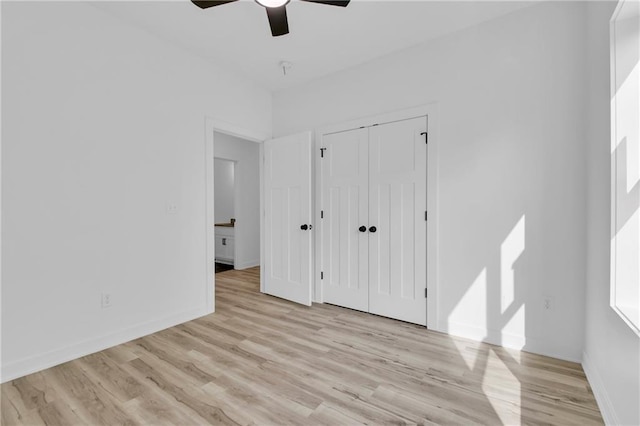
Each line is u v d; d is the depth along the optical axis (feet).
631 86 4.76
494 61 8.04
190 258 9.84
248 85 11.84
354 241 10.67
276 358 7.25
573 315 7.04
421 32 8.70
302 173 11.23
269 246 12.60
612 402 4.84
